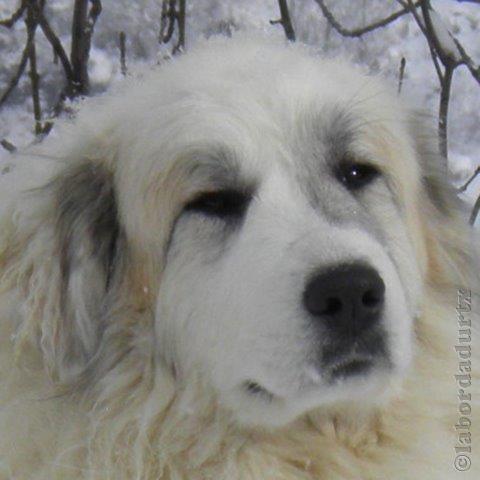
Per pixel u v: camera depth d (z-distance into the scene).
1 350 4.89
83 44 7.58
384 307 4.34
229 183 4.69
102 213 5.02
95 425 4.78
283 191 4.65
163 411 4.80
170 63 5.24
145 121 4.93
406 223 5.06
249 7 11.26
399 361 4.43
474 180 10.30
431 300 5.18
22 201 5.09
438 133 5.71
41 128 7.14
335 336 4.29
